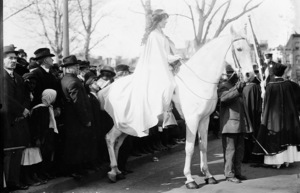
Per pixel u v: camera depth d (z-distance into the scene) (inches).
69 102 223.3
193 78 222.1
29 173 206.7
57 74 259.1
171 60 222.8
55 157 226.8
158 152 316.5
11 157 187.3
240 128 223.6
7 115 182.7
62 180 216.2
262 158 287.6
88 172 239.5
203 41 301.0
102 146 261.4
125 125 225.3
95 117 249.6
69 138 221.5
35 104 212.7
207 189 214.2
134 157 291.4
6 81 189.0
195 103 218.1
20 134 189.5
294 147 271.9
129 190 214.7
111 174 233.1
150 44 225.3
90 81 251.6
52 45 366.0
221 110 231.1
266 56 295.0
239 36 219.0
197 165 285.1
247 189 211.6
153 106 214.7
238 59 218.5
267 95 271.7
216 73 219.8
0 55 139.6
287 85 272.8
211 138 417.4
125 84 233.8
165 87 215.3
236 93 221.8
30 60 266.8
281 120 266.4
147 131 217.6
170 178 243.6
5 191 185.3
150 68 223.0
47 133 211.8
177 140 372.5
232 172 230.8
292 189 209.5
